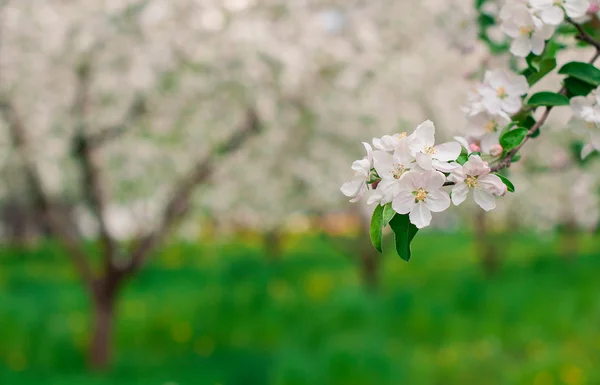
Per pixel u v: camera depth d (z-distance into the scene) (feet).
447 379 25.72
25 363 28.91
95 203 28.35
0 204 37.86
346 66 26.05
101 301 28.81
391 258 63.62
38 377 26.94
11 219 69.97
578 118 5.77
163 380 26.68
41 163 27.37
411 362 27.32
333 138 28.73
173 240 40.91
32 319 32.30
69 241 28.76
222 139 28.12
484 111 5.96
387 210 4.55
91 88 25.49
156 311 39.75
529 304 36.29
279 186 34.50
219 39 23.77
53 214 28.60
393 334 31.96
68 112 26.07
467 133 6.01
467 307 36.37
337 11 26.99
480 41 10.12
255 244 88.69
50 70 24.79
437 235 98.43
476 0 9.04
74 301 43.04
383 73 26.30
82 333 32.94
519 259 61.11
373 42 25.53
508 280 47.06
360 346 24.82
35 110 25.90
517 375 25.30
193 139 28.50
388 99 27.20
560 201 29.37
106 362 28.53
